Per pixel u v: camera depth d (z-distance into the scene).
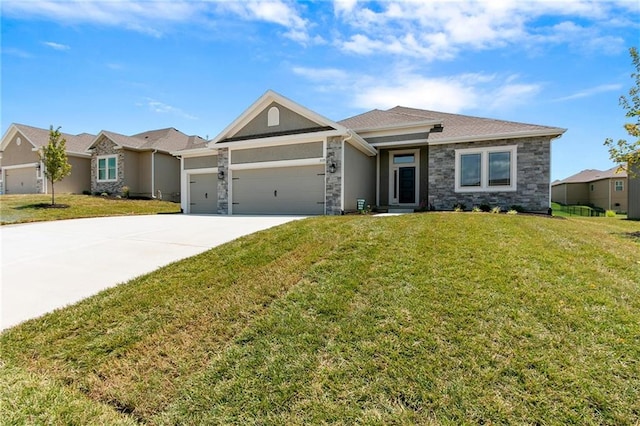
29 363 3.24
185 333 3.65
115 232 9.65
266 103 15.05
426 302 3.93
